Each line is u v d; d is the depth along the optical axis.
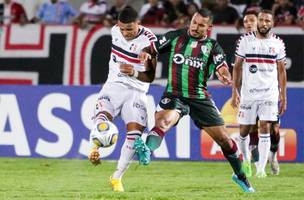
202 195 28.72
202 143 44.88
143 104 29.23
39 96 45.59
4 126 45.75
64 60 56.34
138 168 41.31
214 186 33.03
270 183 34.62
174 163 43.97
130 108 29.02
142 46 28.83
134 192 29.66
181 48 28.14
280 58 37.12
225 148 28.83
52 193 29.45
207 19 27.89
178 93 28.09
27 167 41.22
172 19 57.31
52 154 45.41
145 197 27.36
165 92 28.36
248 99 37.47
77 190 30.94
